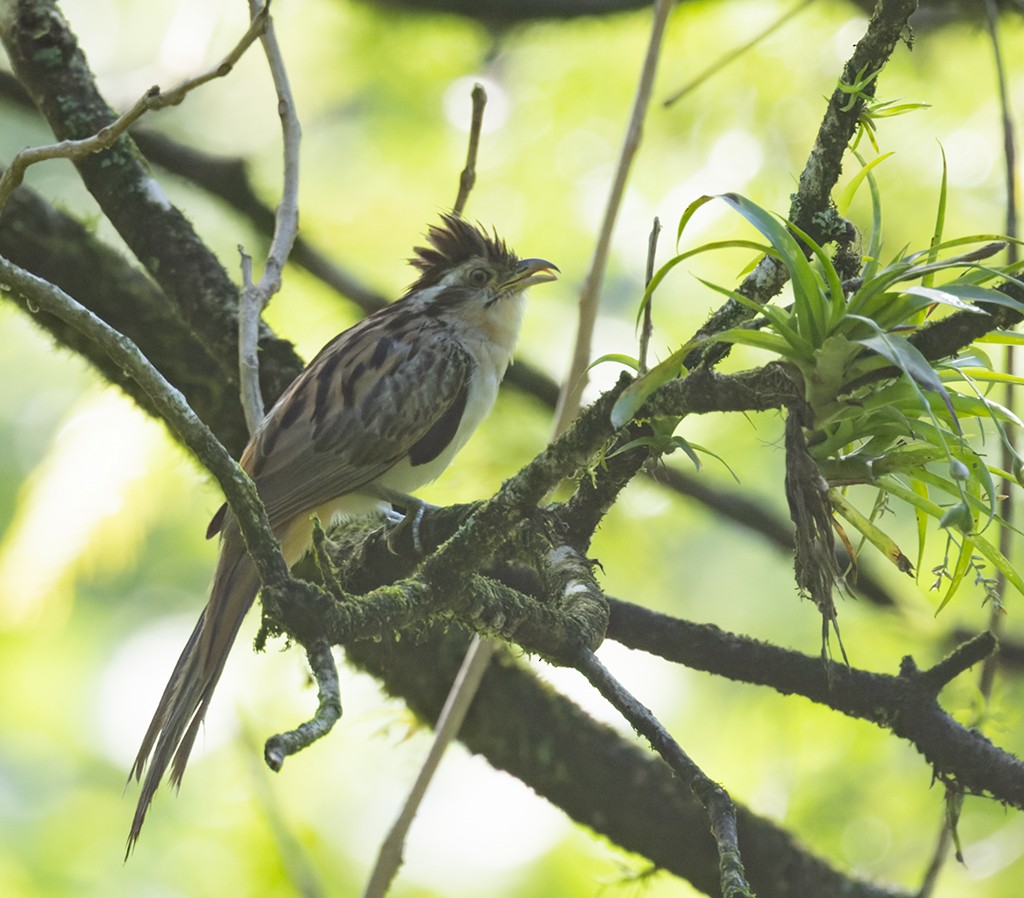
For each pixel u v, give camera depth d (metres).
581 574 6.51
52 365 14.62
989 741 7.07
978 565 5.52
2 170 9.40
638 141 7.88
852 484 5.54
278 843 10.17
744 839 8.41
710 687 13.08
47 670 14.26
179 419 5.26
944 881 10.65
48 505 9.92
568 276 12.38
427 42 12.72
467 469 10.95
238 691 11.68
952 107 11.83
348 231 12.34
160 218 8.98
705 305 12.08
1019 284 5.19
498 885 12.34
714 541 13.34
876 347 4.94
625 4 12.03
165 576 14.31
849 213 11.52
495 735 8.62
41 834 12.74
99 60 15.13
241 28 13.01
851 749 11.26
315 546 5.52
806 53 12.04
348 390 8.97
